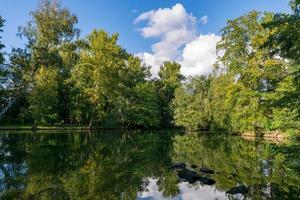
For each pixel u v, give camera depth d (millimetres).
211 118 77062
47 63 41938
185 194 17625
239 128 55656
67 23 44094
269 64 38688
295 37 14547
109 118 79312
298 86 15055
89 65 72375
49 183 18922
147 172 23453
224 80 62000
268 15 41469
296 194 16703
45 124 76000
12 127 69938
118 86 77812
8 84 39469
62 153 31625
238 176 21328
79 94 79438
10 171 22172
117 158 29547
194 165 24984
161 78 112062
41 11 43781
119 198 16547
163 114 97500
